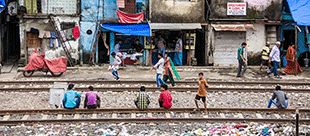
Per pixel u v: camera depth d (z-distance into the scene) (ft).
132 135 34.37
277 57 61.46
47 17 69.77
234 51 73.97
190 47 73.00
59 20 70.18
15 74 63.87
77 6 70.44
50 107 43.16
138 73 65.36
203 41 74.28
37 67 59.31
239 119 38.14
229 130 35.53
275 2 73.10
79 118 38.19
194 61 72.59
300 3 69.97
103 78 59.36
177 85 54.60
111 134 34.35
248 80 59.41
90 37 71.87
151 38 72.13
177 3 71.72
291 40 77.20
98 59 74.95
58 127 36.14
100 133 34.68
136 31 67.97
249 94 49.96
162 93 40.65
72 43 71.00
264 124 37.60
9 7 70.49
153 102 45.55
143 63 72.95
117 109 40.09
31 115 39.01
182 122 37.86
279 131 35.42
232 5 72.49
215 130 35.63
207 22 73.00
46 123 36.70
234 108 40.78
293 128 36.24
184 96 48.80
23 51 69.82
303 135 34.63
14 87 52.31
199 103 45.47
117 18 71.67
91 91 40.34
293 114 40.50
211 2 72.18
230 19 72.84
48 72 64.85
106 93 49.42
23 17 68.90
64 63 60.75
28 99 46.55
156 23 71.41
